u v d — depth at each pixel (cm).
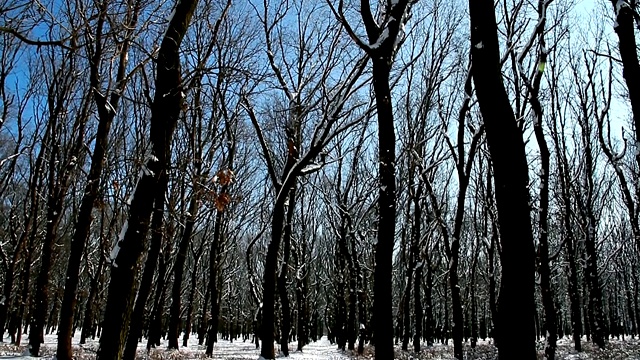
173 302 2228
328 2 928
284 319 1970
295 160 1506
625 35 846
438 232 2778
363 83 1368
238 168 2323
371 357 2203
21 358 1451
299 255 3142
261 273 3688
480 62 561
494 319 2541
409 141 1941
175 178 1232
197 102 1223
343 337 2903
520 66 1482
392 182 867
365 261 3378
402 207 2720
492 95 550
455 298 1694
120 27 744
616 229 3594
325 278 4428
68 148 1716
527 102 1609
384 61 891
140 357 1692
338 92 1368
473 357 2225
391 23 895
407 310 2794
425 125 2145
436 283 4025
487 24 566
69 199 2053
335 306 4184
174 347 2202
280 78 1513
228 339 5178
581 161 2488
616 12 862
